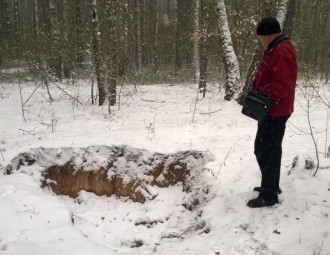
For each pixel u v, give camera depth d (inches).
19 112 395.5
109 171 258.1
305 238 147.9
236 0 557.9
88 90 532.7
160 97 478.0
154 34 811.4
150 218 221.6
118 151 262.7
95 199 255.3
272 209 168.7
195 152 249.1
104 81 422.9
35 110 404.8
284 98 154.9
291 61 152.5
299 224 156.2
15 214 175.0
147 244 196.2
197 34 484.1
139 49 805.9
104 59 423.5
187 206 217.9
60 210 182.7
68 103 442.0
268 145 161.9
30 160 251.6
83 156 259.3
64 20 696.4
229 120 347.3
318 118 347.9
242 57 547.2
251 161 227.8
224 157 238.4
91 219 230.7
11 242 148.7
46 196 202.7
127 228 220.4
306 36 691.4
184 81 641.0
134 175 253.1
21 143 275.0
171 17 1315.2
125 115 374.0
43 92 518.3
